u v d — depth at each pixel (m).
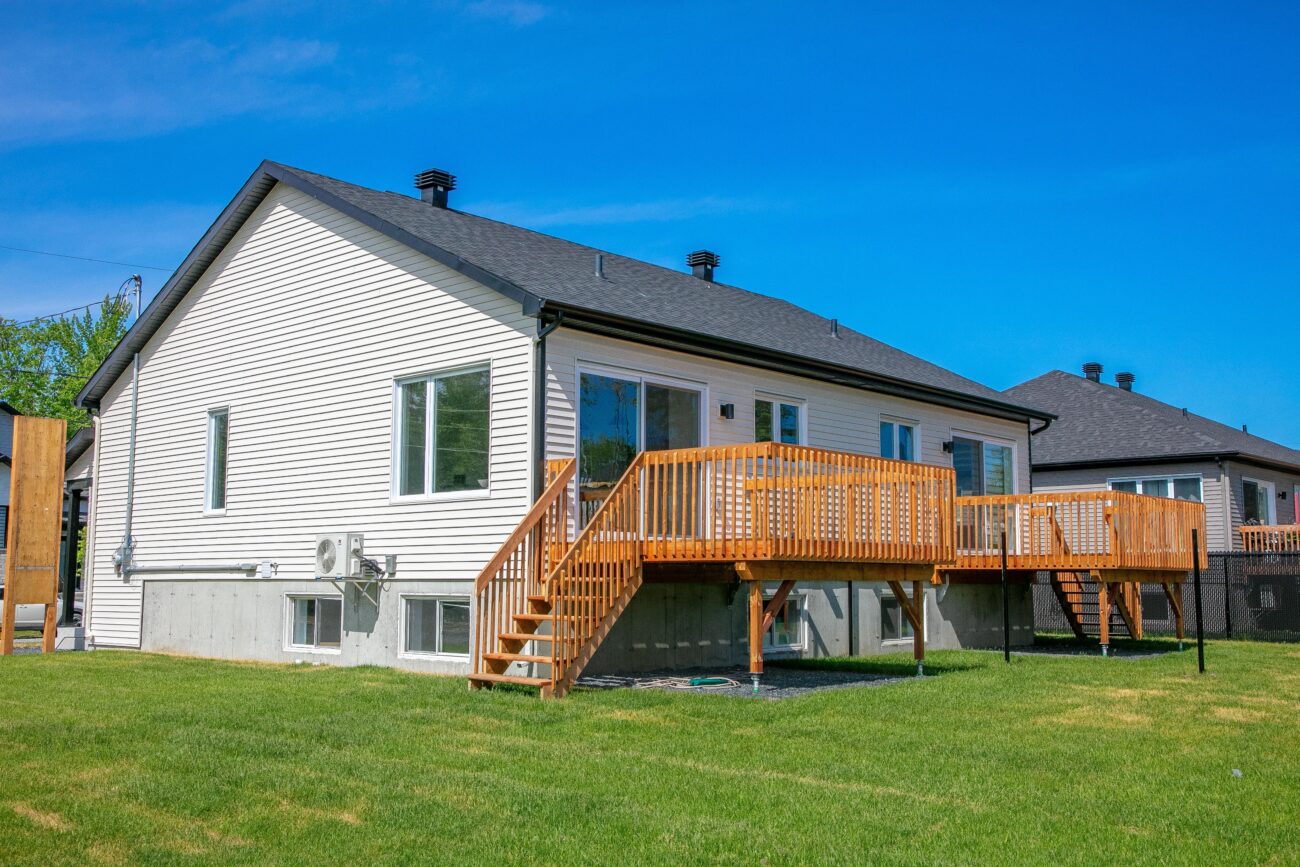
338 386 14.82
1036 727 9.37
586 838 6.01
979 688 11.70
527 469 12.45
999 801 6.82
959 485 19.92
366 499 14.23
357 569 13.91
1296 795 7.05
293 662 14.70
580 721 9.40
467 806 6.60
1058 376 33.94
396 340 14.13
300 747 8.15
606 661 12.90
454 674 12.82
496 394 12.90
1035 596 23.86
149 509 17.53
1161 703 10.80
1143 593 24.48
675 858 5.68
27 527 16.06
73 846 5.84
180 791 6.82
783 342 16.19
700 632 14.23
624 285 15.98
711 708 9.98
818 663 14.69
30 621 19.05
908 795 6.95
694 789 7.07
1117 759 8.07
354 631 14.17
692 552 11.80
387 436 14.08
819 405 16.73
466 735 8.77
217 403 16.61
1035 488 29.81
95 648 18.02
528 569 12.05
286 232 15.88
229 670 13.15
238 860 5.65
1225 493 26.61
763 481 12.45
